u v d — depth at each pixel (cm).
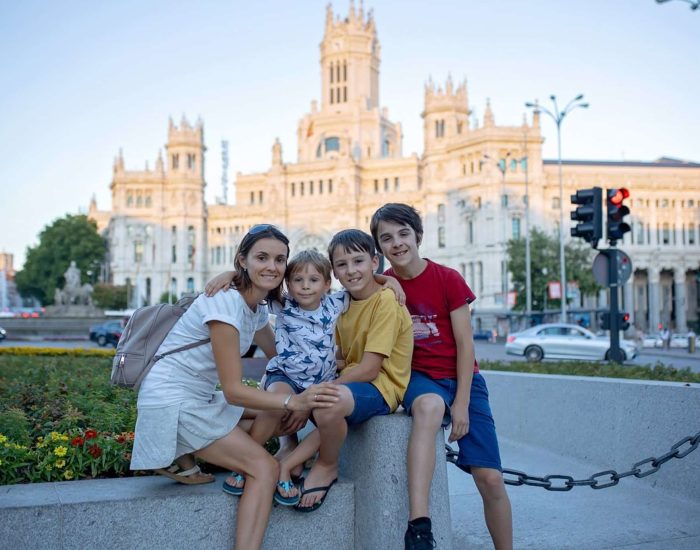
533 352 4197
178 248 14025
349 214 13112
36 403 1063
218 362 559
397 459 596
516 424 1361
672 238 11675
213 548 570
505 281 9175
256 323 599
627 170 11869
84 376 1502
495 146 10912
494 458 639
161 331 596
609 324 1800
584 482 738
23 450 665
